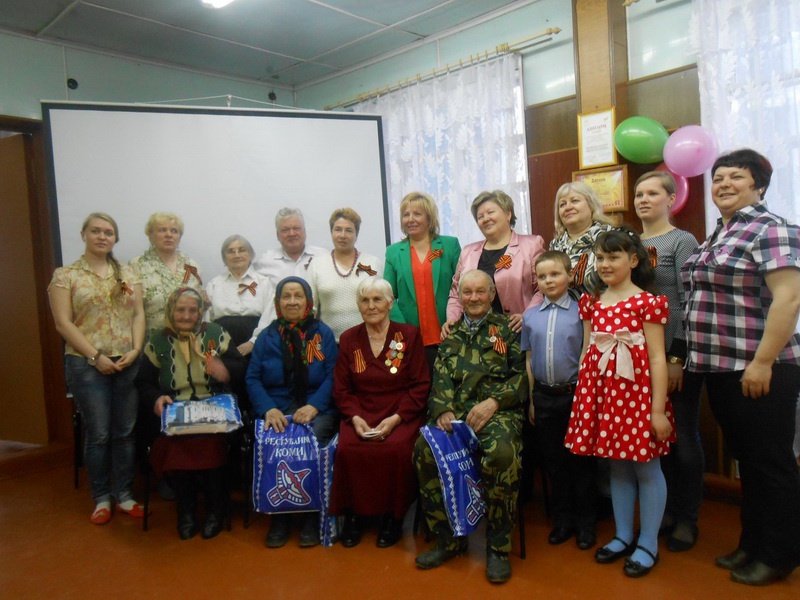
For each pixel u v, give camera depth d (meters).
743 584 1.92
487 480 2.10
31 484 3.26
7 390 3.93
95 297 2.63
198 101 4.67
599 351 2.02
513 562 2.15
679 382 2.11
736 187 1.87
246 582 2.09
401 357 2.46
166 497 2.96
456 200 4.04
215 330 2.70
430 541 2.37
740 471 1.97
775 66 2.71
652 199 2.23
